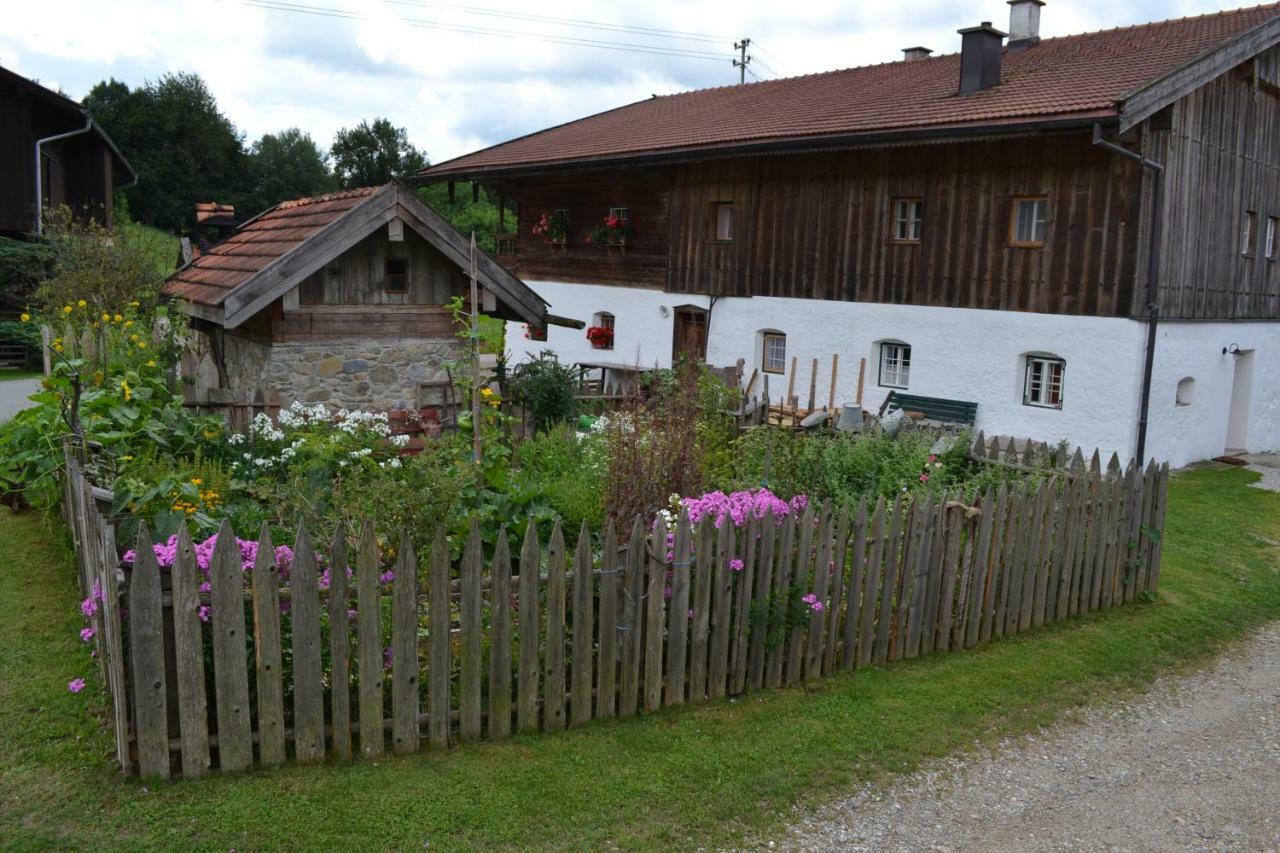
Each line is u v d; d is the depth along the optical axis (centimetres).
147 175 5162
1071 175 1391
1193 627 803
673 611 566
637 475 698
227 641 450
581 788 479
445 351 1074
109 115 5238
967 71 1582
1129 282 1342
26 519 838
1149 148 1317
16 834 407
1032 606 766
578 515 714
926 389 1584
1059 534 773
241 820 425
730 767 513
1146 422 1371
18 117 2230
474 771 484
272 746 468
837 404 1709
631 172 2086
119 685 441
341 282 1004
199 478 674
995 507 717
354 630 489
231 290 889
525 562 514
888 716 591
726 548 576
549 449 948
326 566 534
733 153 1722
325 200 1067
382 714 488
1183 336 1431
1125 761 570
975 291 1512
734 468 927
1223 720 638
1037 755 568
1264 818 512
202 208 2519
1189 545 1053
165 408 803
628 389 1351
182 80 5550
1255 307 1625
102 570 464
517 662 539
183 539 436
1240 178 1523
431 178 2461
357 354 1020
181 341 1155
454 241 1012
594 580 543
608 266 2177
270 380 981
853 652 651
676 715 566
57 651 579
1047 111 1283
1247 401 1652
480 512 655
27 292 2019
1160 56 1438
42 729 486
